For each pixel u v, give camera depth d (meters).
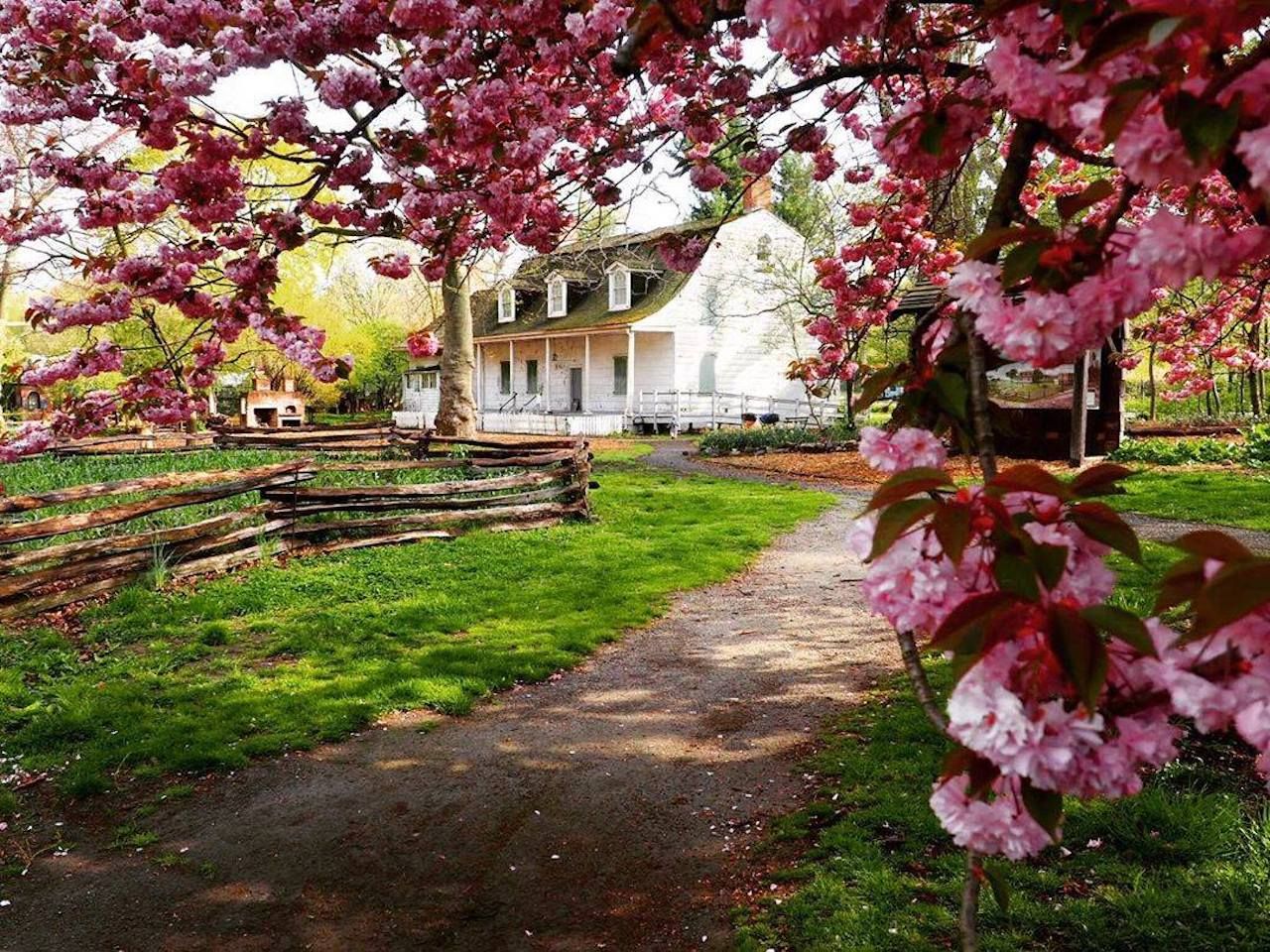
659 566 8.35
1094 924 2.83
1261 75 0.98
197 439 16.66
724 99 4.17
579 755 4.46
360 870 3.44
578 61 3.69
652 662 5.87
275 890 3.31
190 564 7.49
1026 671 1.13
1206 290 8.02
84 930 3.08
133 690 5.17
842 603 7.22
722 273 29.61
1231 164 1.22
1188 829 3.29
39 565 6.90
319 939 3.02
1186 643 1.13
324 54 3.34
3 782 4.17
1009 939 2.79
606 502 12.41
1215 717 1.12
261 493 8.71
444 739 4.67
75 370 4.14
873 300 6.42
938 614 1.30
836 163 6.00
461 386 19.05
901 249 6.18
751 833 3.64
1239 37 1.08
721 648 6.14
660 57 3.93
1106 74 1.19
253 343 22.02
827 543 9.62
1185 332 8.35
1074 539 1.33
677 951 2.90
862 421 21.14
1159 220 1.11
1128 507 10.73
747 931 2.96
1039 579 1.20
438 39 3.25
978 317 1.38
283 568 7.96
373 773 4.28
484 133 3.49
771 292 29.86
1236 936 2.74
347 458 15.05
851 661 5.75
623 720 4.89
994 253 1.62
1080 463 14.86
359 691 5.22
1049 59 1.47
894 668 5.57
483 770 4.30
